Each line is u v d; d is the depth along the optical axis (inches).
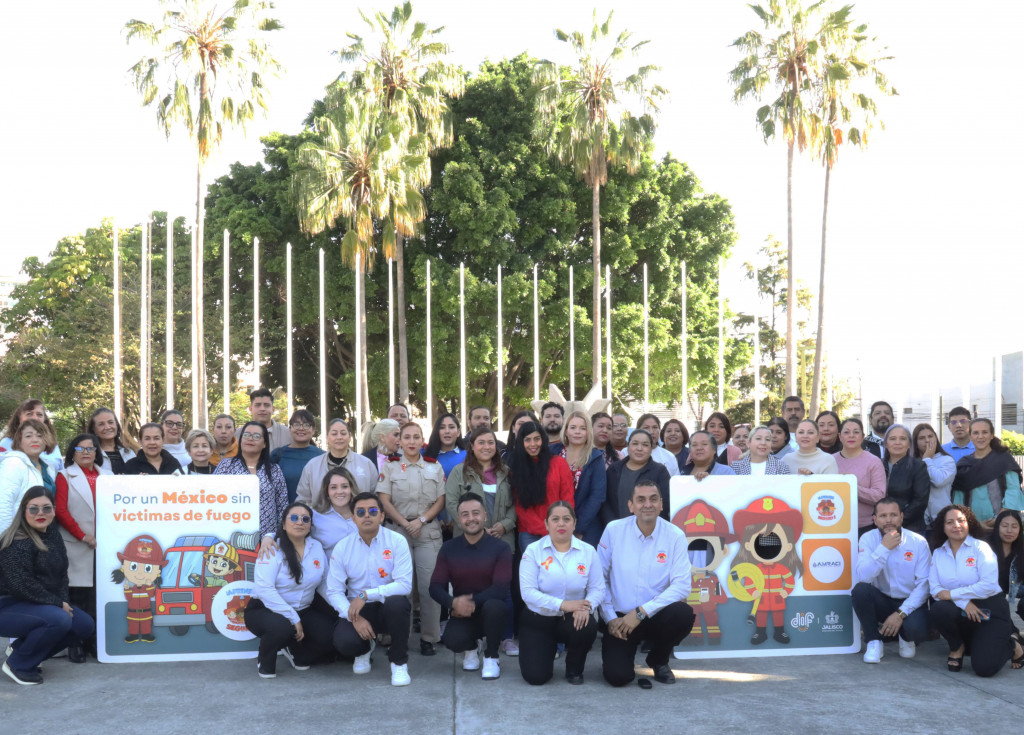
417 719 228.5
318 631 270.8
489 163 1301.7
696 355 1418.6
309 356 1520.7
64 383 1446.9
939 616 272.5
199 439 315.6
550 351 1406.3
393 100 1251.8
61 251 1566.2
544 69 1262.3
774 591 297.1
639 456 304.5
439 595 273.0
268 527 296.5
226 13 1119.0
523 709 236.7
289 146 1414.9
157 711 236.2
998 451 339.3
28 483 282.7
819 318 1236.5
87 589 304.5
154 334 1434.5
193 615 291.1
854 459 323.6
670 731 218.7
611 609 262.7
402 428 312.2
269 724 225.3
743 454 351.9
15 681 263.7
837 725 223.1
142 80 1087.0
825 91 1212.5
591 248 1375.5
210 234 1418.6
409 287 1362.0
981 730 219.5
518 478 297.3
